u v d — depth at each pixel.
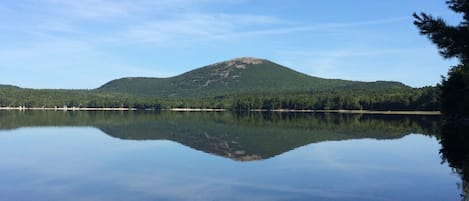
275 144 43.25
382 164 29.11
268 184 22.03
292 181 22.81
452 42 14.47
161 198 19.11
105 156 33.47
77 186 21.77
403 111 146.62
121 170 26.61
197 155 34.12
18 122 84.06
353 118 107.12
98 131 61.12
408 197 19.14
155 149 38.56
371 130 62.94
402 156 33.25
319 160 31.19
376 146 40.91
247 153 35.56
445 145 41.25
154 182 22.69
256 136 53.50
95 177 24.22
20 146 40.62
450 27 14.59
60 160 31.20
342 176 24.28
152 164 29.14
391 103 148.62
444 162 29.86
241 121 94.25
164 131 62.09
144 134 56.38
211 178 23.77
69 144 42.72
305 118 109.50
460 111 69.06
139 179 23.53
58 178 23.95
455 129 61.91
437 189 20.70
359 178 23.67
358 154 34.66
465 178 23.61
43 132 58.62
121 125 76.69
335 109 173.50
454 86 68.50
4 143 43.41
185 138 50.34
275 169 26.89
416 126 71.19
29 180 23.39
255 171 26.16
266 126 74.88
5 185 22.06
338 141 46.31
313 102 178.62
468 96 64.31
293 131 62.19
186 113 163.50
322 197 19.14
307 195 19.50
